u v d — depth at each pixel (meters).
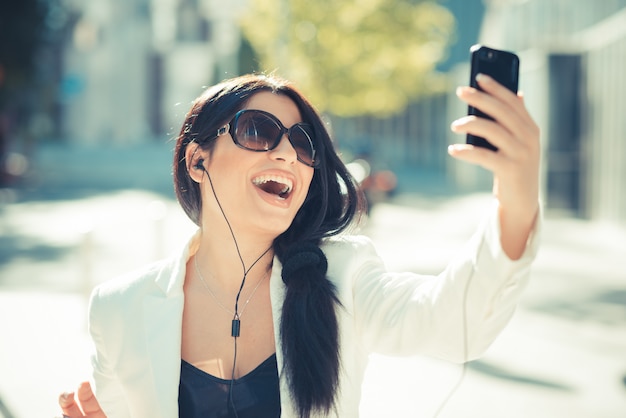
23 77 28.38
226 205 2.38
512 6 23.73
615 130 16.66
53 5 29.55
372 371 6.75
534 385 6.47
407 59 33.25
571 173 19.39
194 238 2.53
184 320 2.43
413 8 32.22
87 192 26.30
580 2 19.20
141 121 60.50
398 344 2.21
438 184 33.38
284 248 2.42
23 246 14.30
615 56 16.80
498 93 1.71
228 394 2.31
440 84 36.44
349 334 2.29
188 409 2.33
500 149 1.72
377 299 2.27
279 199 2.34
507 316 1.94
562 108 19.39
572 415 5.76
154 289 2.42
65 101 57.84
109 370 2.42
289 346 2.22
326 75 31.34
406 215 20.61
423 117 44.97
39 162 40.12
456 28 38.66
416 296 2.16
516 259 1.82
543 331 8.32
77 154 47.78
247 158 2.32
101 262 12.52
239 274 2.44
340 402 2.25
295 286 2.26
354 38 31.16
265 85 2.40
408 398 6.04
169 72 61.97
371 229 17.33
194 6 62.06
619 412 5.84
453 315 2.00
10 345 7.44
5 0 27.16
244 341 2.38
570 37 19.89
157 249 9.79
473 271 1.90
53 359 6.99
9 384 6.28
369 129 50.91
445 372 6.76
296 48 31.02
